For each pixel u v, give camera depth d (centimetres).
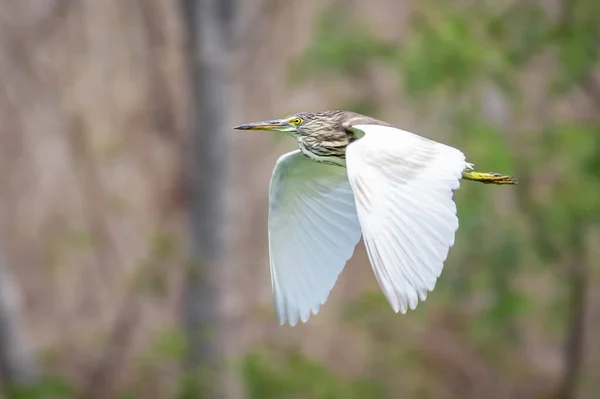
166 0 1805
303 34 1798
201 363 1577
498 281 1603
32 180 1808
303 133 909
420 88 1526
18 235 1784
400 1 1866
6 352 1592
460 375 1758
